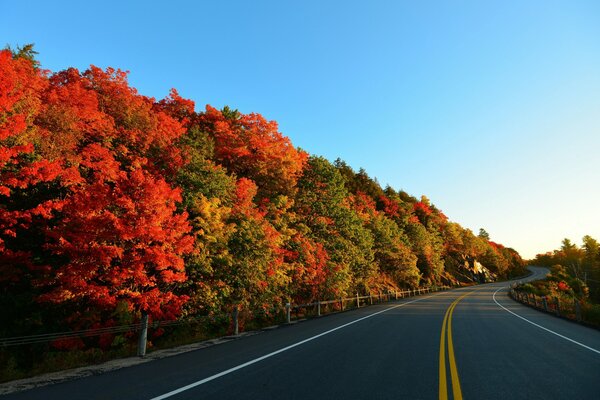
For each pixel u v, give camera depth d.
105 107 28.55
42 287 14.84
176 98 42.78
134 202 13.81
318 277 26.55
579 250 165.50
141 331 10.28
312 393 5.89
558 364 8.32
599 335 13.72
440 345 10.84
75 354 10.88
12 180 13.88
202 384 6.52
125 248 13.96
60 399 5.79
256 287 18.86
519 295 38.31
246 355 9.56
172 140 30.31
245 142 35.47
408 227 72.44
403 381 6.66
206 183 19.39
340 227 33.88
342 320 19.30
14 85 15.83
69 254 13.20
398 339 12.10
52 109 19.05
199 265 16.28
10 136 15.05
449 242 108.94
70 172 16.11
